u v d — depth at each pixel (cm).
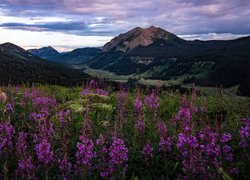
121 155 585
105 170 595
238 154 674
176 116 848
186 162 574
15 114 989
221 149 602
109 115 1022
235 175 592
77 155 578
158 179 619
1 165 622
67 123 820
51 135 720
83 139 575
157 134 786
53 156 620
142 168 653
